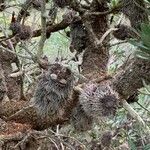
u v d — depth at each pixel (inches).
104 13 47.9
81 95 43.0
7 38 49.4
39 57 45.6
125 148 54.3
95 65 50.4
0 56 53.2
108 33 49.1
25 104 49.1
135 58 41.9
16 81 53.6
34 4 51.8
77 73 45.3
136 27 43.0
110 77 46.2
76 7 47.5
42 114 45.6
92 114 42.4
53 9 52.9
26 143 48.6
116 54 56.0
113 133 55.5
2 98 49.2
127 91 43.1
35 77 55.3
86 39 51.1
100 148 53.6
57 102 44.7
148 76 41.9
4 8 53.0
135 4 42.5
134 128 54.8
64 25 52.6
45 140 50.9
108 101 41.8
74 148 51.9
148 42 35.4
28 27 49.0
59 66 44.6
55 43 73.5
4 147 47.6
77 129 48.5
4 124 48.2
